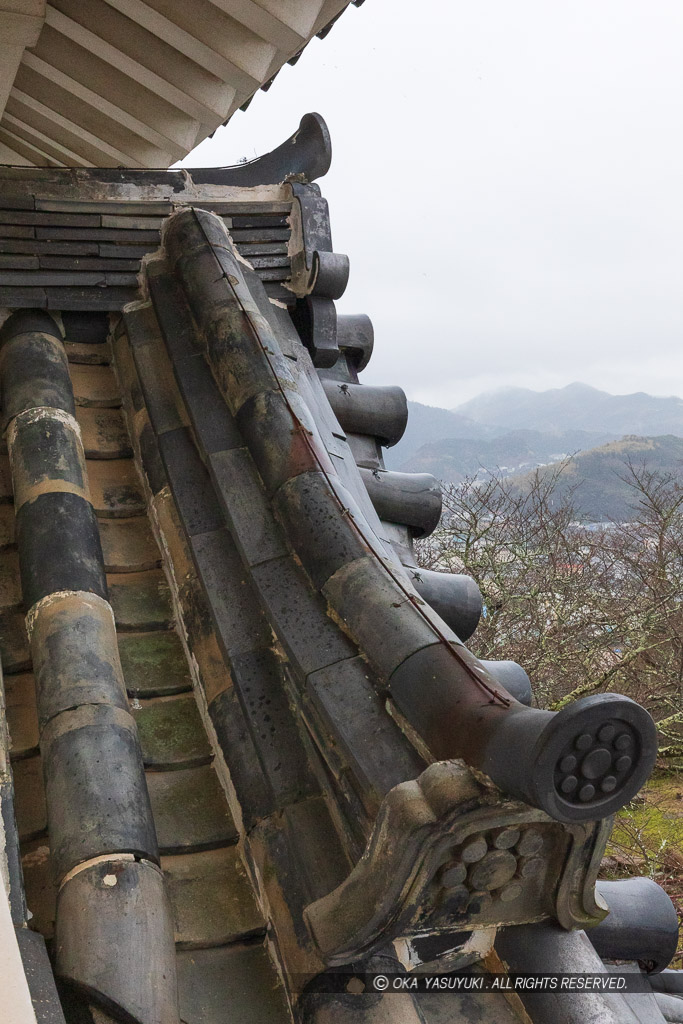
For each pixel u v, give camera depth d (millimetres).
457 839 1340
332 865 1548
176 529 2246
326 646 1733
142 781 1666
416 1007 1479
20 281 2783
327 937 1387
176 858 1728
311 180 3227
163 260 2898
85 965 1353
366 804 1485
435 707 1478
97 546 2156
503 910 1480
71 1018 1311
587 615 10148
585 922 1546
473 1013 1517
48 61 3600
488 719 1354
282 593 1883
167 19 3070
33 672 1883
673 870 7316
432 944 1521
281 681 1826
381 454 3279
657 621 9828
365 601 1736
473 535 9844
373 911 1352
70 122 4113
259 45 3133
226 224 3090
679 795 8844
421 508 3129
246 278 3018
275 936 1552
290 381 2377
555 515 10766
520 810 1353
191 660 2033
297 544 1953
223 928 1616
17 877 1380
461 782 1324
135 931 1411
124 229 2920
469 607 2855
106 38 3285
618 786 1249
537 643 9891
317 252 3061
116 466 2566
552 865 1464
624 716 1193
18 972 1003
